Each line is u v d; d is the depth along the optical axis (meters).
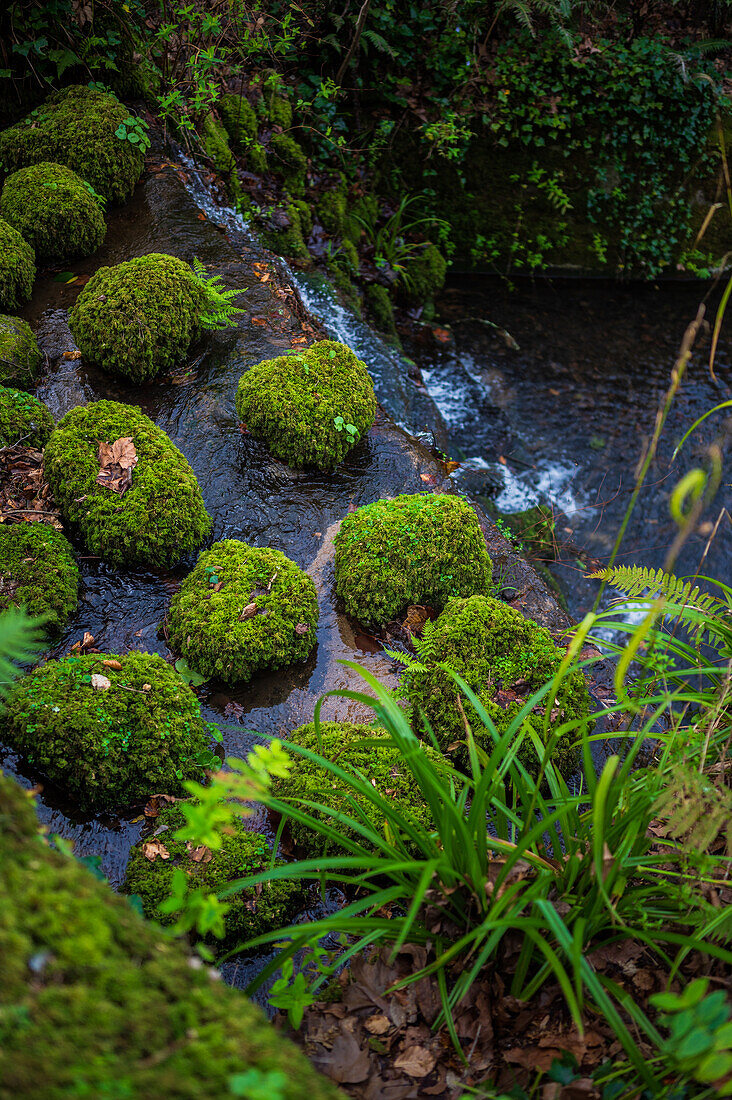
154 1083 0.99
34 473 3.76
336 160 7.62
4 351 4.24
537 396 6.54
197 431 4.23
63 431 3.73
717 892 2.01
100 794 2.59
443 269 7.79
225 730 2.97
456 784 2.68
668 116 7.81
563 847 2.49
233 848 2.43
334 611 3.51
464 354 6.96
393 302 7.34
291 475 4.12
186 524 3.56
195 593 3.29
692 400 6.58
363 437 4.43
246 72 7.23
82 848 2.52
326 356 4.32
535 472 5.83
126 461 3.63
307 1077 1.09
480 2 7.64
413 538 3.43
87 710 2.63
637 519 5.55
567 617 3.77
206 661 3.10
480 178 7.93
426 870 1.63
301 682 3.19
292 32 6.69
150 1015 1.07
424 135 7.55
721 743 2.21
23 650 3.03
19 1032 0.98
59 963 1.07
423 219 7.73
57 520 3.64
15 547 3.32
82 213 5.13
